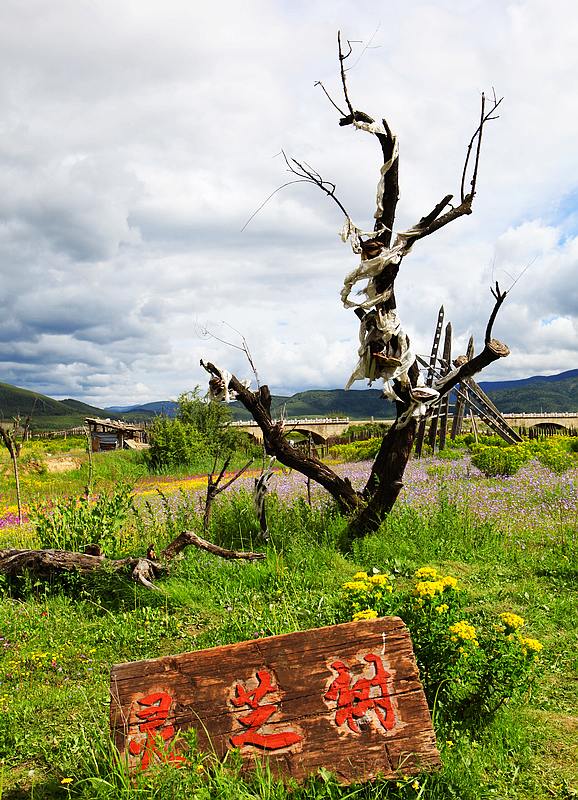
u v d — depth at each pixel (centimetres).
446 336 2298
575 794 341
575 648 548
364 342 850
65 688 498
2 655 571
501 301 870
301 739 335
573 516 1034
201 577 775
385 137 845
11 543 1020
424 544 862
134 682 335
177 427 2900
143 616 658
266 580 756
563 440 2411
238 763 327
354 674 348
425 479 1487
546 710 438
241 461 2912
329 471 943
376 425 4369
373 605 450
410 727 343
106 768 343
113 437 4031
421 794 326
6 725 436
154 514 1163
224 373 891
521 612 638
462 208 815
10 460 2511
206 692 338
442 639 409
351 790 329
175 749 328
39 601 734
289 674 344
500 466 1605
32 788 366
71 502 898
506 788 351
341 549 866
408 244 825
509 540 907
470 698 409
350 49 833
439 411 2258
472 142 808
